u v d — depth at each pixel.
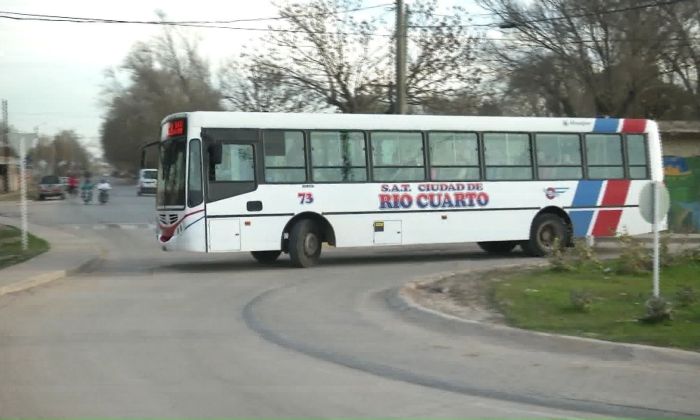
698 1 61.59
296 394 13.52
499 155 36.41
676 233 52.78
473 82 64.31
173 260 38.09
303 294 26.03
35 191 144.62
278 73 63.38
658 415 12.48
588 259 30.34
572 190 37.59
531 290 23.88
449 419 12.16
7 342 17.95
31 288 27.50
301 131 32.97
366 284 28.52
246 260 37.78
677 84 72.94
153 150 35.19
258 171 32.19
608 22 64.75
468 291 24.36
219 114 31.77
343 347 17.52
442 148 35.31
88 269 34.00
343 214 33.44
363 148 33.94
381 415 12.32
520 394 13.66
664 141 54.41
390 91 63.19
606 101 68.31
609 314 19.98
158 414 12.23
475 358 16.38
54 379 14.44
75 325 20.20
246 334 19.06
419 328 19.78
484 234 35.88
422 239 34.72
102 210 84.31
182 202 31.27
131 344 17.77
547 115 77.62
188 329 19.70
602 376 14.84
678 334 17.41
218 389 13.81
